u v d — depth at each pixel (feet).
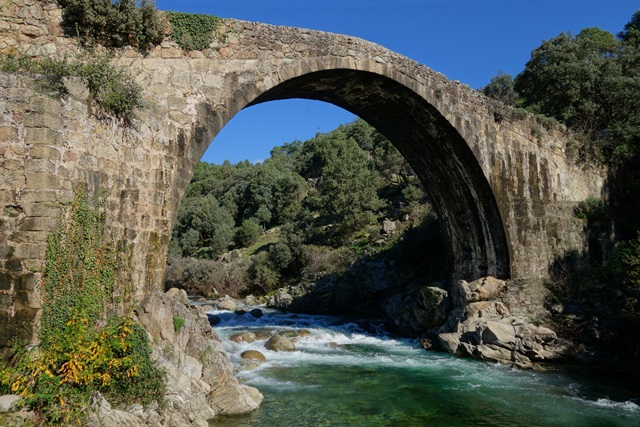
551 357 52.85
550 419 35.81
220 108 38.88
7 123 24.67
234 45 40.37
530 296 58.70
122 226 30.37
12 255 24.03
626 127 73.26
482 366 52.70
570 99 80.74
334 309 98.32
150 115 34.45
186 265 136.26
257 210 188.14
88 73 28.84
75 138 26.73
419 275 82.53
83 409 21.94
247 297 117.50
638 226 69.56
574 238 67.51
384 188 154.71
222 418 33.09
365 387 43.47
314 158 231.30
